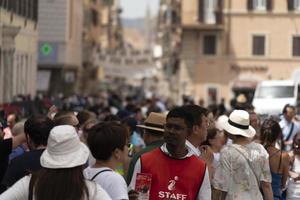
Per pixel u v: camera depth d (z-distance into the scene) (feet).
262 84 164.86
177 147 36.94
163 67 477.77
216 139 53.67
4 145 43.21
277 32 287.28
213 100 290.56
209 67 291.38
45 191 28.91
